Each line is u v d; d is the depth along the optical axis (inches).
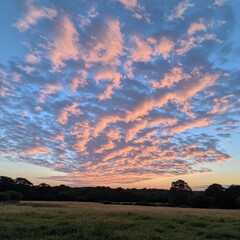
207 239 637.9
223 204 3678.6
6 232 635.5
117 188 4596.5
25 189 4419.3
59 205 2365.9
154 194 4640.8
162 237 632.4
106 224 786.2
